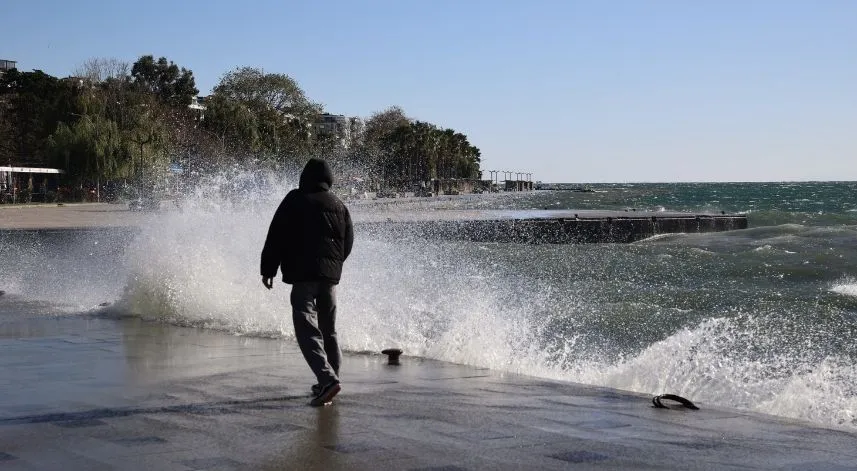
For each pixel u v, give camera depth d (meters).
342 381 7.09
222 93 97.62
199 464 4.39
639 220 41.12
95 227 34.59
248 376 7.15
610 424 5.51
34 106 103.31
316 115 102.12
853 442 5.16
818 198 144.50
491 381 7.16
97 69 103.12
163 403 6.02
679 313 13.97
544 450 4.76
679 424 5.56
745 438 5.21
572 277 21.58
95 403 6.00
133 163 80.12
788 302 15.85
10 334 9.78
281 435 5.07
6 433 5.08
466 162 173.50
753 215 56.84
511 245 35.22
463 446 4.82
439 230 37.06
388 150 130.00
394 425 5.37
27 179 78.44
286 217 6.19
